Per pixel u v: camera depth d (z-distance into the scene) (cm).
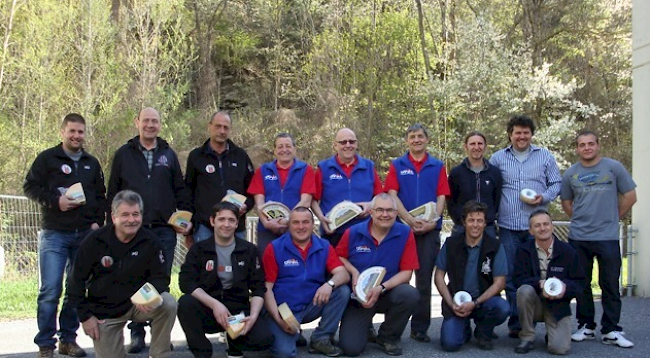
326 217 619
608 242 611
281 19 2628
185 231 593
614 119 2091
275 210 611
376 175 657
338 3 2277
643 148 858
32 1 1627
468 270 605
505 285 618
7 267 1001
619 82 2105
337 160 650
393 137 2122
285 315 541
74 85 1694
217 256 542
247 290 548
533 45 2067
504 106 1842
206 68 2562
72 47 1697
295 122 2341
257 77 2706
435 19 2311
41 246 562
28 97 1628
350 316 576
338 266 583
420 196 638
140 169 593
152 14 1861
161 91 1831
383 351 590
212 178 620
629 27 2033
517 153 659
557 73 1989
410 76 2177
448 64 2061
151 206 589
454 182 652
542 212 593
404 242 592
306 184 637
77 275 506
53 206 552
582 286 590
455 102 1931
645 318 719
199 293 531
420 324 628
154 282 517
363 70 2225
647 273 854
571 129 1783
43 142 1587
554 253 590
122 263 508
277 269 575
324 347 569
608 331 609
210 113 2394
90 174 582
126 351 591
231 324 518
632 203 617
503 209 652
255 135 2372
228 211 535
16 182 1574
